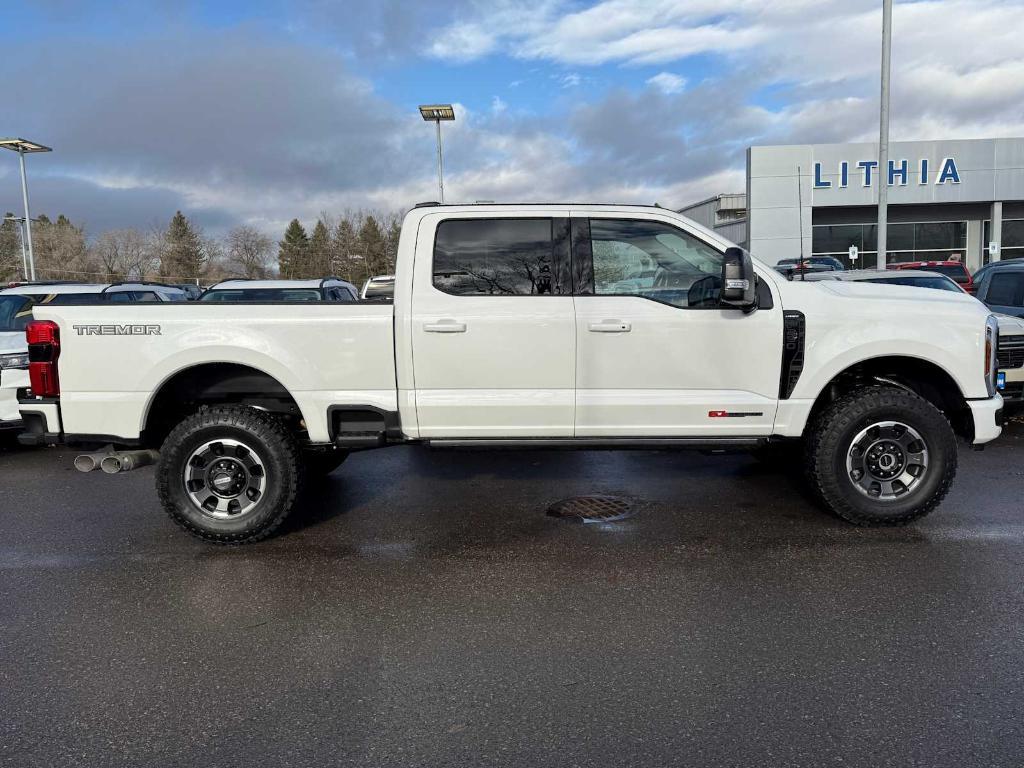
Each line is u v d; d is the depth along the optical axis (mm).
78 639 3633
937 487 4848
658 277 4910
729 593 4020
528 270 4867
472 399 4840
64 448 8367
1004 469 6414
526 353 4805
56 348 4785
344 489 6273
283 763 2646
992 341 4918
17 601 4094
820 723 2811
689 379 4844
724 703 2965
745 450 5117
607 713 2914
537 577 4316
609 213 4871
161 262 69812
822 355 4809
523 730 2814
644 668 3258
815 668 3213
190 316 4809
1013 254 31719
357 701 3041
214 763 2652
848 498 4891
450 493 6102
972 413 4914
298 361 4812
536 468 6887
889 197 29828
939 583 4074
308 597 4102
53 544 5039
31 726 2898
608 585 4172
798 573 4266
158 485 4863
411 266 4840
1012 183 29375
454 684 3160
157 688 3168
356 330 4805
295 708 2996
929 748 2646
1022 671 3152
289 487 4879
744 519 5262
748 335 4809
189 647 3537
